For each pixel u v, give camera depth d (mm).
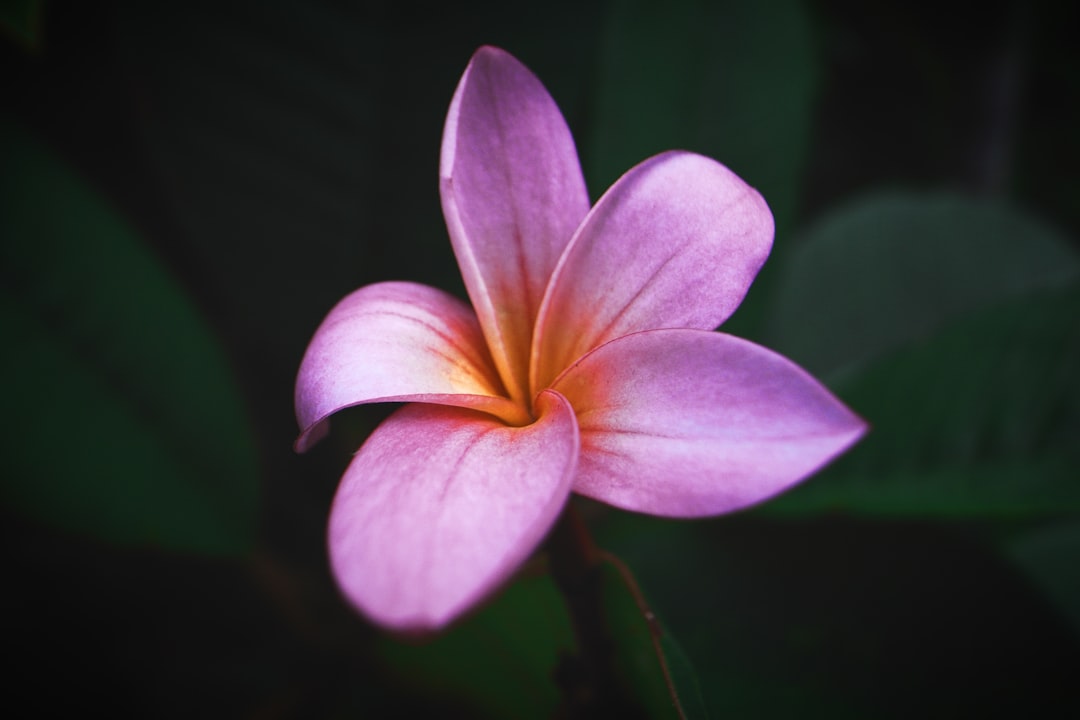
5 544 408
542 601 322
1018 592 368
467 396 280
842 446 260
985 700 355
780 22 415
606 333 291
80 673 396
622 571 297
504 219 297
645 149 403
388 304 292
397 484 266
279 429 440
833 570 374
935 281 500
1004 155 583
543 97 299
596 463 274
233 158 398
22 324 371
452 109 287
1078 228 585
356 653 385
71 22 394
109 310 380
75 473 368
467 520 260
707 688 358
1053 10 559
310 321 407
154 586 417
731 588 374
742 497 264
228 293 400
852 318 493
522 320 297
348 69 402
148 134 392
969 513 363
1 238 373
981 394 392
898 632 365
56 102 411
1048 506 362
